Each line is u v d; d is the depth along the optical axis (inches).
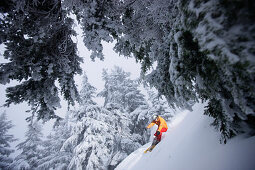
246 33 31.6
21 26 109.2
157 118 202.7
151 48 117.9
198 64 52.9
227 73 36.4
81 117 508.4
